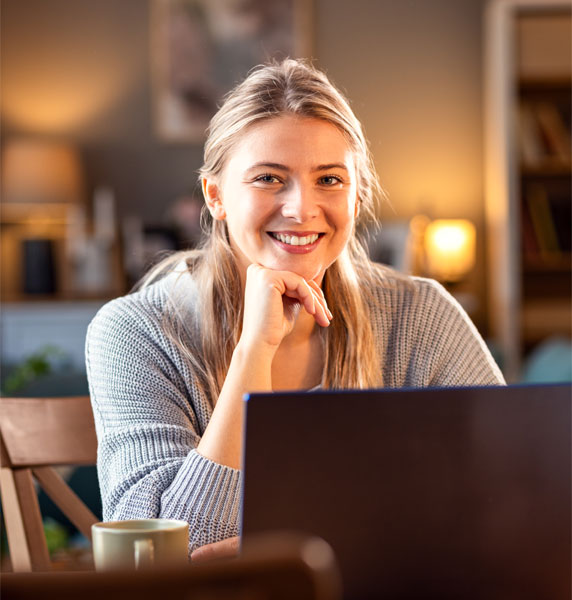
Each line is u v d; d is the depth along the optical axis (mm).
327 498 827
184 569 548
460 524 835
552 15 5602
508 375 4965
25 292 5570
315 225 1356
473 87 5887
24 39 5801
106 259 5758
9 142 5242
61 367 5023
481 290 5953
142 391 1449
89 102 5832
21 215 5723
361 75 5863
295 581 558
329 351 1516
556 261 5625
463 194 5910
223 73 5840
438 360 1627
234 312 1498
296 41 5836
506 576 840
